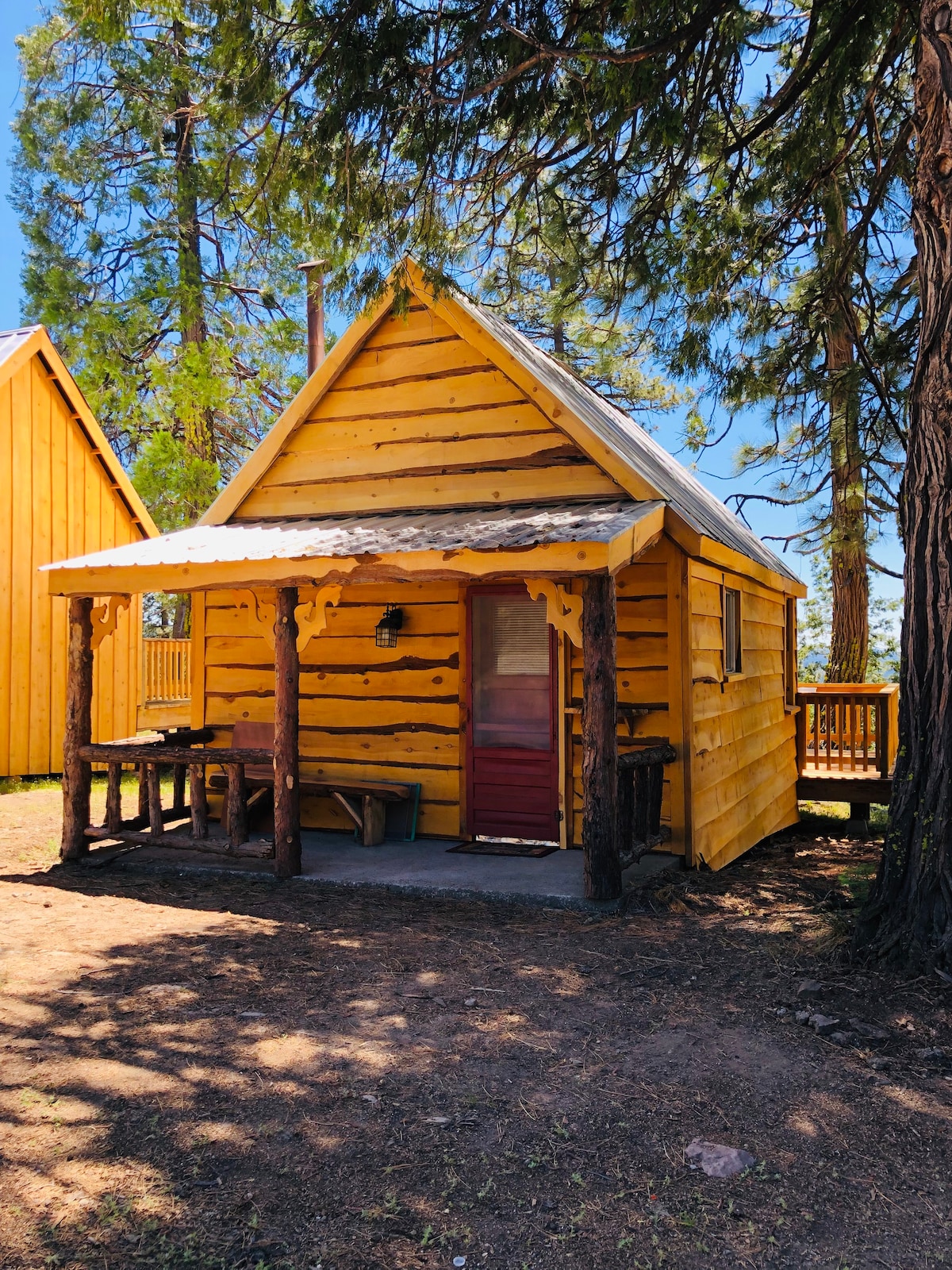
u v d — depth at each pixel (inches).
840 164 350.3
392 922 262.5
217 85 286.2
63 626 651.5
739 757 402.3
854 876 326.3
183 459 901.2
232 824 321.4
